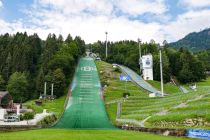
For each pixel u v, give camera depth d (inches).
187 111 2965.1
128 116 3560.5
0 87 6254.9
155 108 3786.9
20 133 2090.3
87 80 6338.6
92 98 4881.9
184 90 6437.0
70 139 1702.8
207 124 2425.0
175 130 2043.6
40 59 7864.2
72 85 5915.4
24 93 5940.0
